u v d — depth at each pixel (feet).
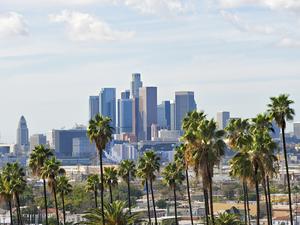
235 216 551.18
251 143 435.53
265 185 483.51
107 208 465.06
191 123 447.42
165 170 633.20
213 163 410.72
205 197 469.98
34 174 602.03
